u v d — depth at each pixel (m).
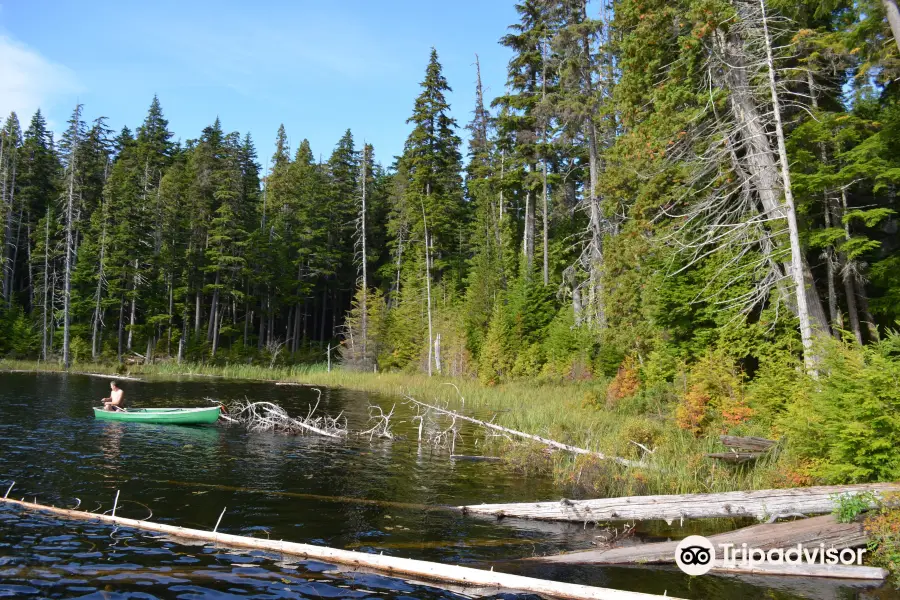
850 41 14.61
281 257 55.25
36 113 62.62
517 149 40.97
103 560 7.12
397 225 56.53
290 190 58.03
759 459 11.54
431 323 43.50
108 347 48.12
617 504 9.06
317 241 59.59
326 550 7.49
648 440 14.07
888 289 17.38
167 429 17.73
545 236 39.09
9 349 46.50
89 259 51.28
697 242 20.45
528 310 37.50
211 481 11.43
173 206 50.00
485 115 55.59
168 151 65.19
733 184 19.16
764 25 15.25
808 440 10.04
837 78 18.78
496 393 27.41
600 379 27.16
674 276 20.91
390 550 7.92
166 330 52.44
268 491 10.84
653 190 21.56
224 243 50.91
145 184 53.81
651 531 8.95
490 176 48.62
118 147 66.25
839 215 18.48
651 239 21.25
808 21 18.12
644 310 23.28
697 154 20.12
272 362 47.84
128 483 11.00
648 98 23.45
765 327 16.88
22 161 57.53
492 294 42.53
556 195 47.72
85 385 29.94
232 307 54.84
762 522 8.85
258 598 6.21
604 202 28.36
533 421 17.98
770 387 13.48
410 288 49.78
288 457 14.13
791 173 15.66
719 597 6.59
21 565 6.84
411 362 43.94
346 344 48.56
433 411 23.09
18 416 18.67
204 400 25.08
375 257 55.47
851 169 15.16
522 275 39.50
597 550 7.82
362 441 16.77
